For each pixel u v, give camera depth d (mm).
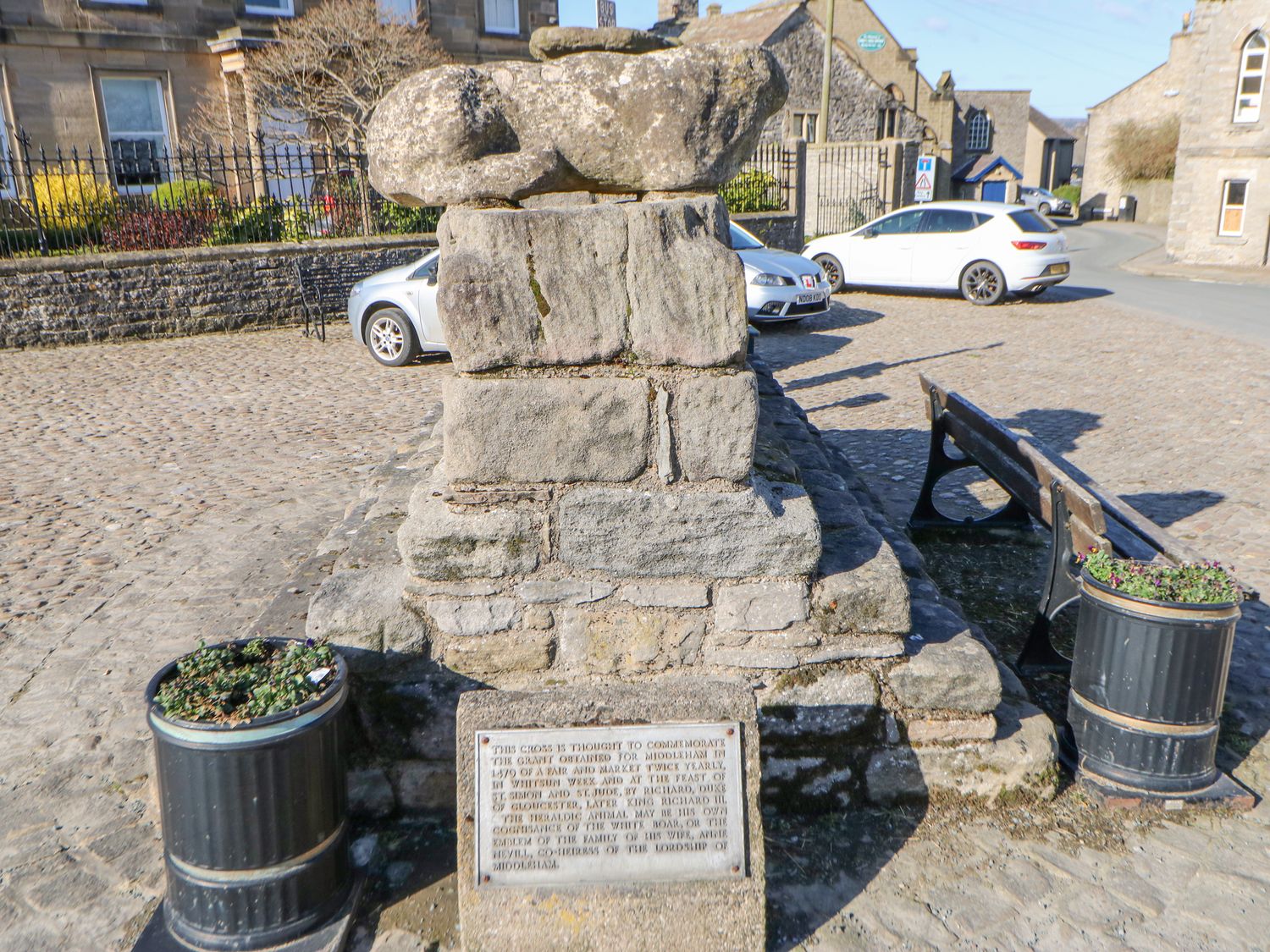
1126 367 10672
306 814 2623
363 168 15273
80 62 16562
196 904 2637
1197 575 3242
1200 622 3094
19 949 2695
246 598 4926
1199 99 25875
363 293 11000
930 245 16156
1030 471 4410
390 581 3289
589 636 3150
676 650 3170
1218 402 8961
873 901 2840
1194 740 3209
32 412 9031
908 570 3900
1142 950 2646
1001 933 2715
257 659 2936
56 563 5430
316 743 2617
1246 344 12039
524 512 3080
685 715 2613
